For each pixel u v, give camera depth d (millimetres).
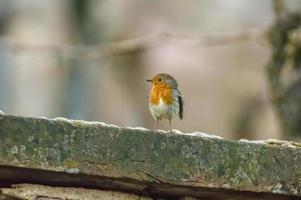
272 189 4531
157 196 4621
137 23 26062
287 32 12633
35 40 24375
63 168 4230
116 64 25297
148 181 4379
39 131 4207
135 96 25875
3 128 4152
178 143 4406
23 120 4188
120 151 4324
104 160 4293
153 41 15633
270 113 25703
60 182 4438
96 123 4332
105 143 4301
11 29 24484
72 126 4258
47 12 24609
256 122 25938
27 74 24344
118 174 4320
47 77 24266
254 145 4523
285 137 11883
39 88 24266
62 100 23938
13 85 24250
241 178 4488
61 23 24594
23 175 4336
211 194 4633
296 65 12289
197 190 4551
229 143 4484
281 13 12922
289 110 11852
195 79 26734
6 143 4152
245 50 26656
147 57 26219
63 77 24016
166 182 4387
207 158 4441
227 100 26453
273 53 12633
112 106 25453
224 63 26797
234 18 27516
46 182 4430
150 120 25750
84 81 23953
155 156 4371
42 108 24234
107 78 25078
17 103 24281
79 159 4258
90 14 24531
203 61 26844
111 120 25453
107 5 25000
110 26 24922
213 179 4445
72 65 23766
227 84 26625
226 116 26312
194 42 18312
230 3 27734
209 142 4453
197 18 27516
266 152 4535
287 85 12133
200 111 26422
